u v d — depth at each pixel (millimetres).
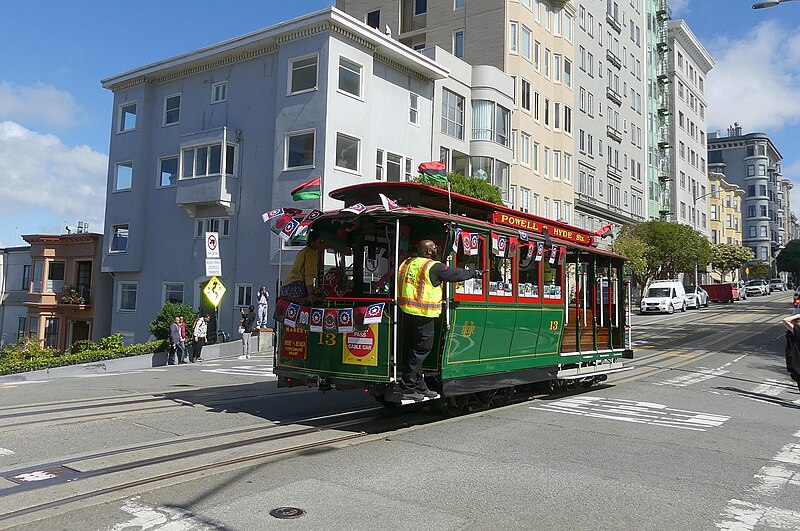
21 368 19812
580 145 46094
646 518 5559
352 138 26516
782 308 49219
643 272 46531
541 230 12273
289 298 9703
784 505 6008
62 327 36438
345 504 5633
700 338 28297
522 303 11047
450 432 8898
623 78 55562
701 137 78938
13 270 40500
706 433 9367
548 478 6676
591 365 13805
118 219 32625
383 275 9961
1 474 6332
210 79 30016
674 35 69625
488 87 33406
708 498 6176
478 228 9805
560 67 41469
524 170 37344
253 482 6215
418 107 30266
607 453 7895
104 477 6262
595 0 49656
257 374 16109
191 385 13414
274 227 9883
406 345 8922
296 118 26047
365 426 9188
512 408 11188
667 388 14336
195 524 5066
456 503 5766
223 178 27688
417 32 38406
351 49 26469
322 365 9234
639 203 58656
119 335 23625
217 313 27172
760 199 110688
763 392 14055
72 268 36438
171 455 7156
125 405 10352
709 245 53906
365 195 10047
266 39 27156
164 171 31625
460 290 9469
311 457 7289
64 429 8352
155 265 31172
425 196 9820
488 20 36094
